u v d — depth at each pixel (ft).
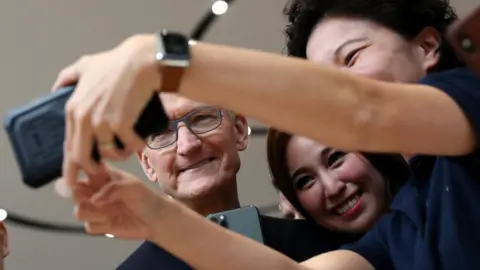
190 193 5.09
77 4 9.82
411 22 3.65
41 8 9.77
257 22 9.93
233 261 3.11
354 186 4.74
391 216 3.34
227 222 4.09
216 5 9.48
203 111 5.14
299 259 4.67
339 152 4.81
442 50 3.56
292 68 2.31
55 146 2.38
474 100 2.54
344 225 4.77
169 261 4.41
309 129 2.33
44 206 11.34
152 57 2.17
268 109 2.27
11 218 11.28
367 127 2.36
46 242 11.87
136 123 2.22
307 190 4.88
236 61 2.26
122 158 2.24
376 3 3.66
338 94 2.33
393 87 2.48
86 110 2.17
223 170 5.16
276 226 4.81
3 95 10.34
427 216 2.89
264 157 11.19
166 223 3.01
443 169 2.86
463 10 8.77
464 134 2.53
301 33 3.99
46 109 2.38
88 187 2.87
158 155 5.17
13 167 10.84
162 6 9.85
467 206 2.74
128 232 3.00
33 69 10.23
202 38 10.09
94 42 10.16
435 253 2.83
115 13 9.94
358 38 3.64
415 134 2.43
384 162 4.41
